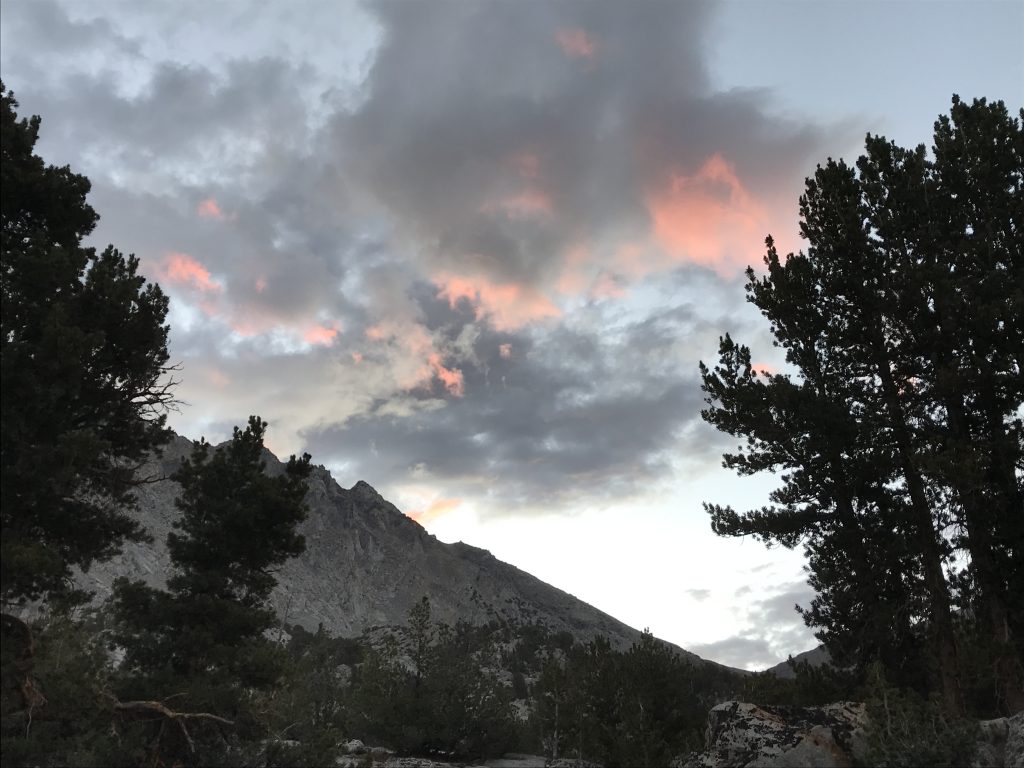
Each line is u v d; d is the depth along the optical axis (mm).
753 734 19953
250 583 21672
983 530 22906
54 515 17078
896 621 23328
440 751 38906
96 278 17859
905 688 22828
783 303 27047
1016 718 18031
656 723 31000
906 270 24688
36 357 16062
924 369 25172
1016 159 25344
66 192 19359
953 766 16625
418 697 39500
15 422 15711
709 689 45938
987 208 25125
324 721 41812
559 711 35688
